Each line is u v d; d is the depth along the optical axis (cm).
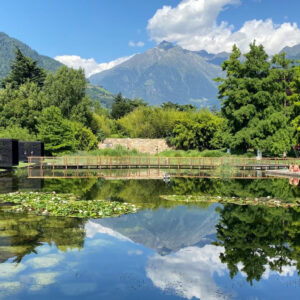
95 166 3344
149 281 602
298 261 723
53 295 537
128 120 5828
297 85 3831
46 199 1323
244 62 4159
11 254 718
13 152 2989
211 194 1606
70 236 860
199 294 554
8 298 522
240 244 838
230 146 3950
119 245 805
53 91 4691
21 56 6331
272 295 559
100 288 570
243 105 3984
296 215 1155
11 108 4456
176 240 855
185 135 4500
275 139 3619
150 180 2197
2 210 1145
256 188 1831
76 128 4259
